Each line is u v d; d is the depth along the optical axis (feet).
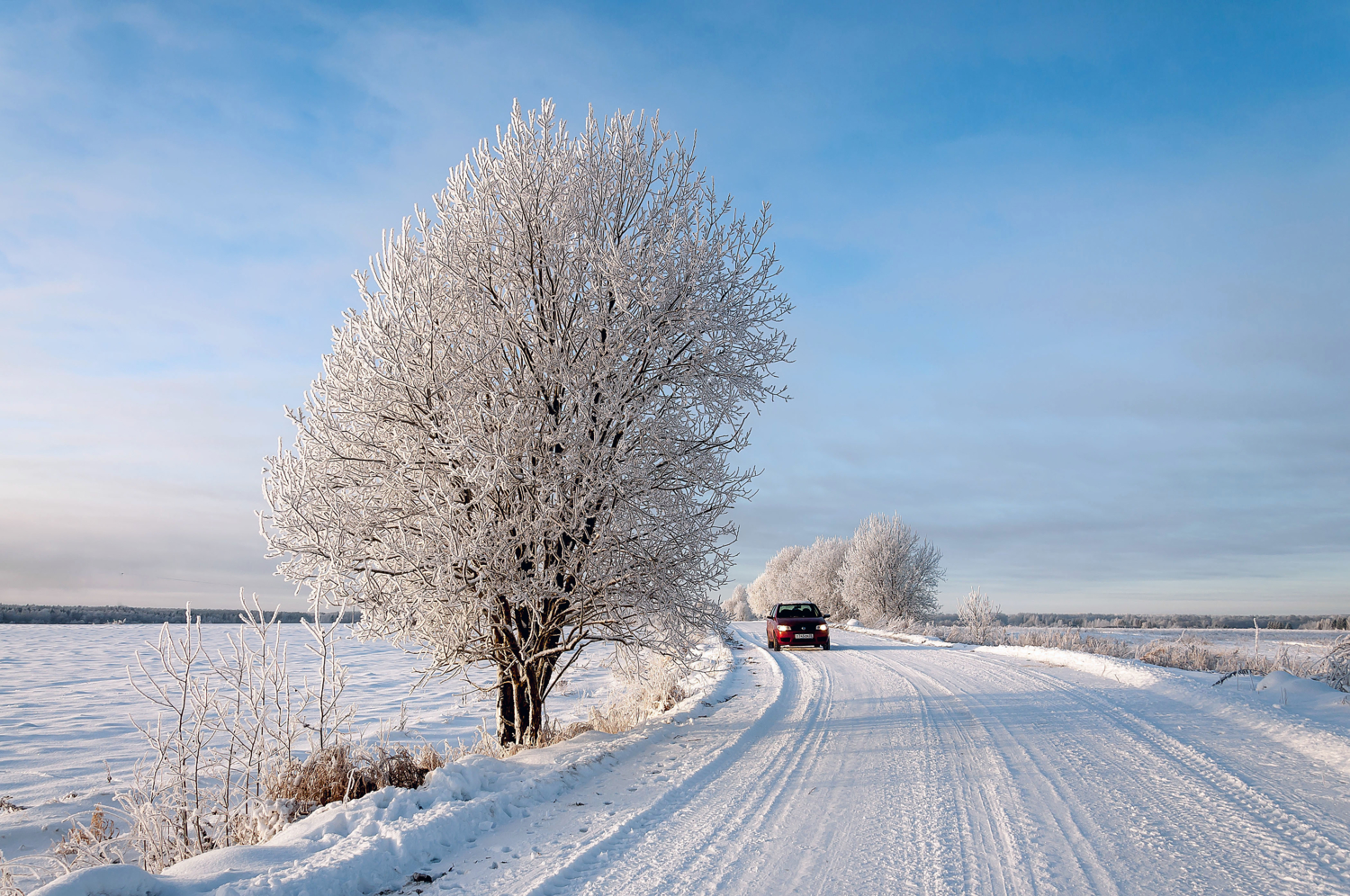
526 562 28.27
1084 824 16.74
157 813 18.65
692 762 23.97
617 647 33.12
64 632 177.99
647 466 28.35
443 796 18.42
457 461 26.94
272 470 27.30
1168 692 37.37
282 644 21.63
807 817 17.85
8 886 15.85
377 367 27.45
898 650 76.74
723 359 30.35
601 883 13.70
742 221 32.50
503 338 27.99
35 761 34.55
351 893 13.41
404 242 29.01
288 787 20.63
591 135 31.09
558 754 24.43
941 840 15.84
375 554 27.84
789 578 187.32
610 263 27.50
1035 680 44.75
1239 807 17.85
